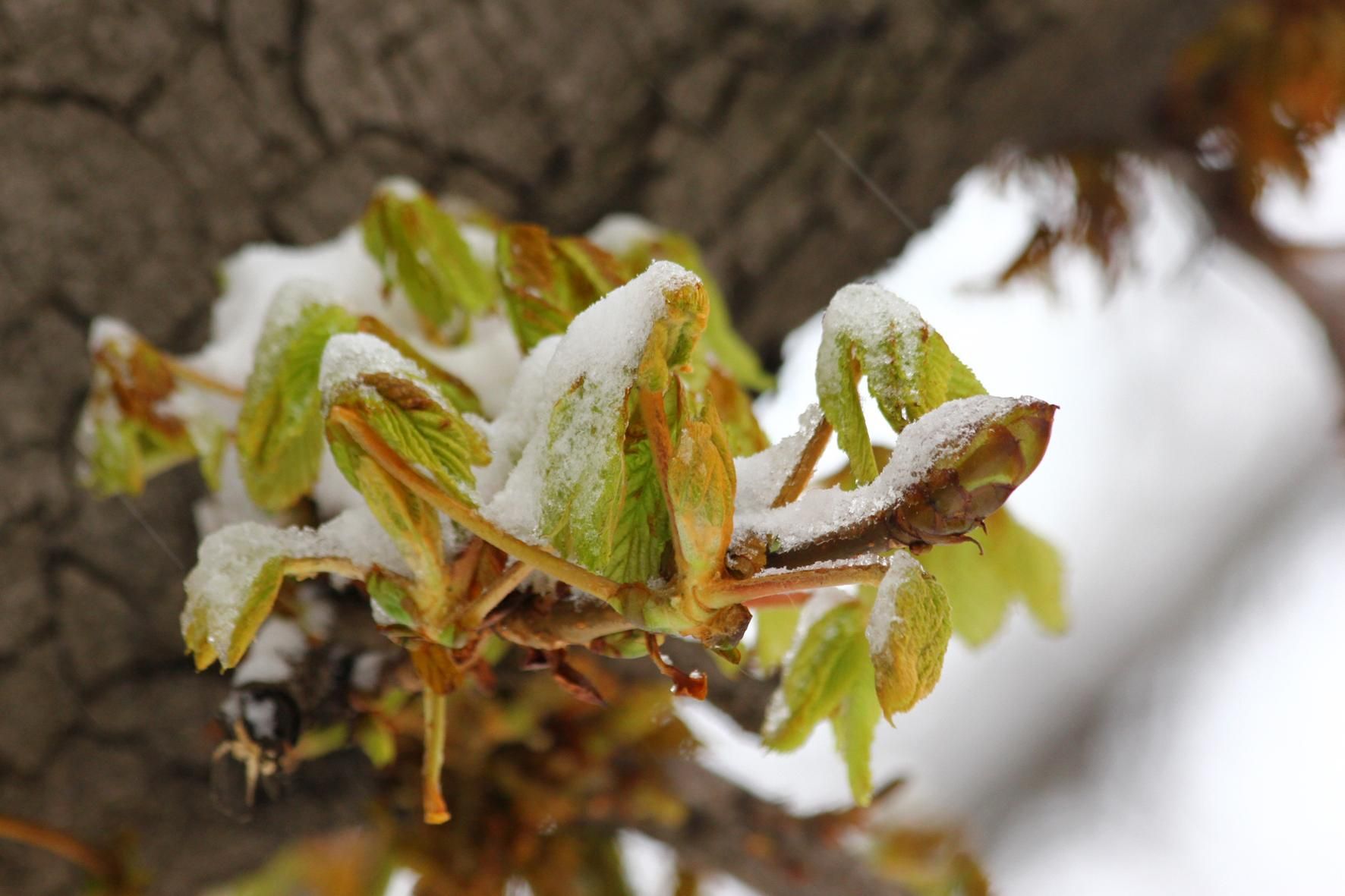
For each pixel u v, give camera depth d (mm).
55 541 784
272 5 849
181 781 811
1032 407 545
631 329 564
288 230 864
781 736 611
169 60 823
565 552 571
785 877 831
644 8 964
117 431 689
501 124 940
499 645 639
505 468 597
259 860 845
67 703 791
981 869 970
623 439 567
